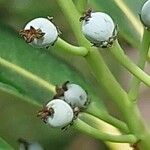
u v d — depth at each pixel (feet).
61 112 0.46
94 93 0.56
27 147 0.49
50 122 0.46
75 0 0.47
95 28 0.43
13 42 0.58
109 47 0.44
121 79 0.69
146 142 0.48
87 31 0.44
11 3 0.71
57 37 0.44
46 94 0.57
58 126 0.46
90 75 0.62
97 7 0.57
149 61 0.53
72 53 0.46
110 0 0.58
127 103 0.48
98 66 0.47
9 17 0.71
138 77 0.46
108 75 0.48
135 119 0.48
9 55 0.58
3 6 0.71
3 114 0.75
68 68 0.58
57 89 0.47
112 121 0.49
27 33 0.44
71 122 0.46
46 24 0.44
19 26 0.71
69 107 0.46
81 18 0.44
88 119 0.56
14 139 0.74
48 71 0.58
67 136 0.73
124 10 0.58
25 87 0.56
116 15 0.57
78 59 0.67
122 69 0.69
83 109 0.48
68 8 0.46
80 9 0.46
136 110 0.48
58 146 0.74
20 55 0.58
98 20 0.43
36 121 0.75
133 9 0.58
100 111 0.49
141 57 0.47
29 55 0.58
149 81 0.46
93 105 0.51
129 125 0.48
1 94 0.73
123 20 0.57
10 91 0.56
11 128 0.74
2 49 0.58
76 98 0.47
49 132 0.74
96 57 0.47
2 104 0.74
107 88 0.48
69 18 0.46
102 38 0.44
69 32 0.70
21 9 0.71
